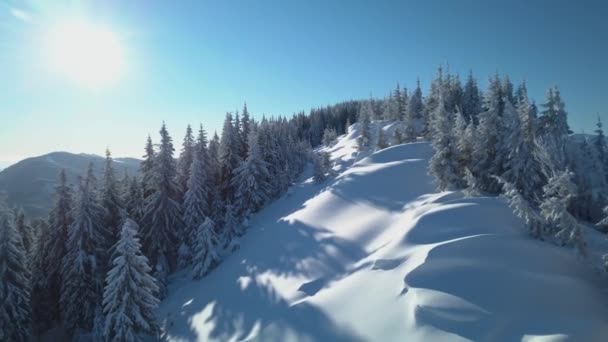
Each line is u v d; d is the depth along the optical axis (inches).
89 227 1067.3
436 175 1247.5
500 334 484.4
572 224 703.1
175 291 1233.4
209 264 1245.7
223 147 1916.8
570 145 1380.4
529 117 1144.2
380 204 1253.7
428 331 508.1
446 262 649.0
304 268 953.5
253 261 1151.6
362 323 600.7
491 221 842.8
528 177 1098.7
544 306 547.8
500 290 572.7
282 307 795.4
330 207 1346.0
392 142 2625.5
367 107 4424.2
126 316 743.7
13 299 892.0
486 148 1245.7
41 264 1161.4
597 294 613.0
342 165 2369.6
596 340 454.0
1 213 914.7
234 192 1849.2
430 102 2723.9
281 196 1967.3
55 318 1139.3
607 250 810.8
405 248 778.2
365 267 804.6
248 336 744.3
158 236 1331.2
